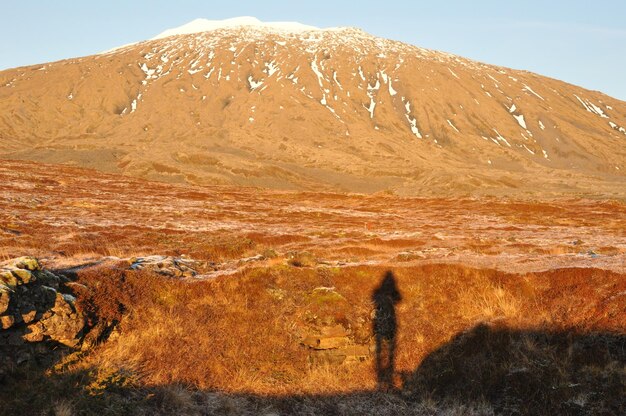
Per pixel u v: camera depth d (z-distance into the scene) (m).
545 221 67.25
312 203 98.62
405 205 97.94
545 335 13.66
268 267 16.86
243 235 37.88
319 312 14.55
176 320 14.03
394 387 13.18
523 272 16.44
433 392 12.80
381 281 16.55
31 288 11.92
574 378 12.30
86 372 11.72
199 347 13.39
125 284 14.76
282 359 13.72
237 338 13.96
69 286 13.38
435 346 14.05
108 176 122.69
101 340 12.98
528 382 12.41
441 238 38.41
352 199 110.12
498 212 83.56
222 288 15.68
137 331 13.46
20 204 54.44
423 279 16.69
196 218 56.50
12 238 27.53
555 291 15.21
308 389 12.85
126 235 34.25
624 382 11.83
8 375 10.97
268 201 95.44
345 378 13.38
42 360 11.67
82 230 36.19
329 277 16.61
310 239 37.78
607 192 194.12
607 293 14.48
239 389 12.56
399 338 14.49
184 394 11.88
